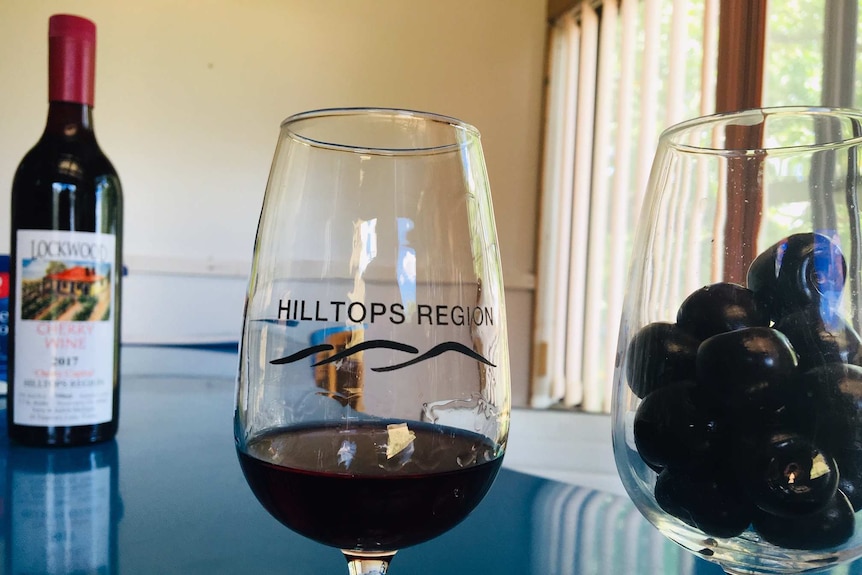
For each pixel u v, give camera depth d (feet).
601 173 5.79
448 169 0.96
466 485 0.90
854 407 0.84
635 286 1.06
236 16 5.14
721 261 0.99
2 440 1.90
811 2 3.71
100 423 1.86
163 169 4.96
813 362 0.87
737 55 4.07
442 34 5.84
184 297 4.91
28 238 1.74
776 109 0.97
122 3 4.84
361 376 0.91
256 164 5.19
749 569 0.94
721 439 0.89
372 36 5.59
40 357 1.78
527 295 6.32
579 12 5.98
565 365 6.11
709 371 0.89
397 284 0.92
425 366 0.92
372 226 0.92
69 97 1.77
